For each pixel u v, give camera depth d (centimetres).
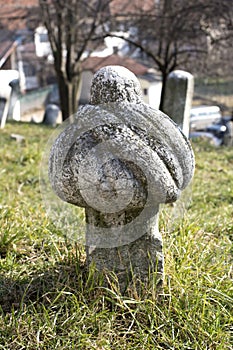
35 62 2138
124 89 262
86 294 279
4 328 257
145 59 1507
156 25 1109
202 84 1612
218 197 547
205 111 1761
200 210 480
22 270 311
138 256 278
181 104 721
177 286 282
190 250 324
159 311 268
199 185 589
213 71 1321
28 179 573
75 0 1116
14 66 1966
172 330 257
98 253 281
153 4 1212
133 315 261
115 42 1478
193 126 1602
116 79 261
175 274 289
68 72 1195
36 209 440
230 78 1505
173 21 1090
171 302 274
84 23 1208
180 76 718
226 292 289
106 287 281
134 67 1980
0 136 870
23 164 659
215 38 1166
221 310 274
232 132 1080
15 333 256
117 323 267
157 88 2062
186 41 1169
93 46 1355
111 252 279
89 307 270
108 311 271
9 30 1588
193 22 1121
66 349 246
